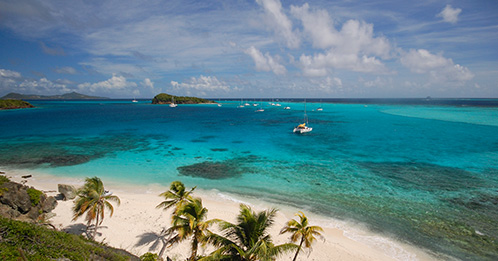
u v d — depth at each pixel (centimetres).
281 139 6488
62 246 1341
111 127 8781
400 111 15062
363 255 1911
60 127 8669
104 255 1445
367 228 2272
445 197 2889
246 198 2894
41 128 8381
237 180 3459
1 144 5725
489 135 6656
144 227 2231
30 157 4562
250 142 6097
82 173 3694
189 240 2047
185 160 4453
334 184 3303
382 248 1995
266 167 4047
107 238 2044
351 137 6700
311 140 6322
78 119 11556
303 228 1639
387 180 3434
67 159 4447
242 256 1217
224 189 3150
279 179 3497
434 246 2017
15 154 4772
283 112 16575
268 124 9844
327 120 11050
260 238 1263
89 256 1366
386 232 2211
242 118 12431
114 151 5119
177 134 7281
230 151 5150
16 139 6369
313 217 2462
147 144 5834
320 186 3234
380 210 2598
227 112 16688
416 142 5922
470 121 9488
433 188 3153
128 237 2075
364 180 3447
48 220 2256
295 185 3275
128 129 8288
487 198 2848
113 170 3853
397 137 6612
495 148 5216
